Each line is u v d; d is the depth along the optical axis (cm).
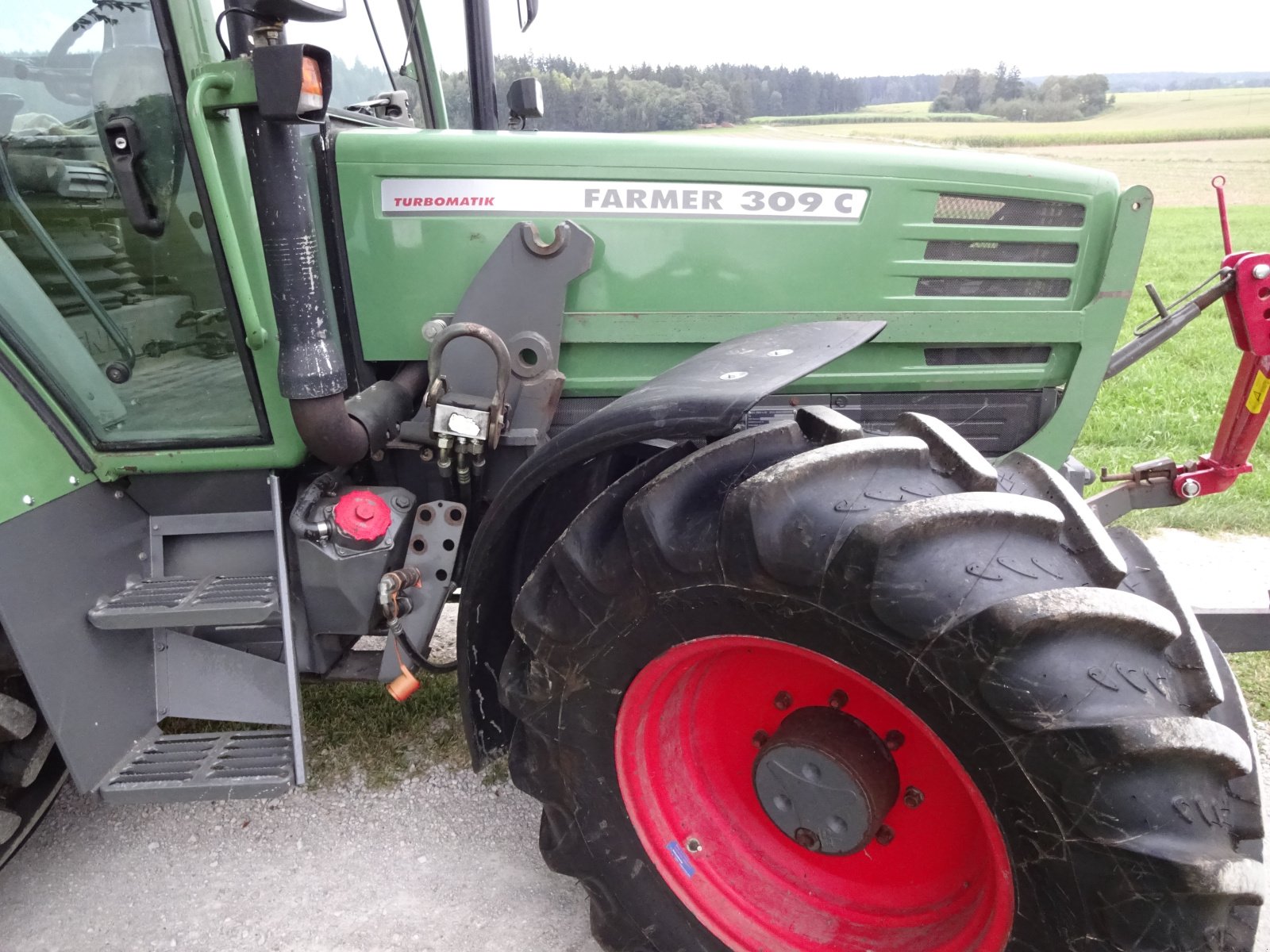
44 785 204
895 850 158
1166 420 581
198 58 170
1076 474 231
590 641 148
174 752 190
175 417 195
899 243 206
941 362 221
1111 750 115
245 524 206
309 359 162
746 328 208
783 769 154
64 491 183
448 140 199
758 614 135
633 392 157
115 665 189
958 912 149
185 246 183
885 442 136
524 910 200
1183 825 117
